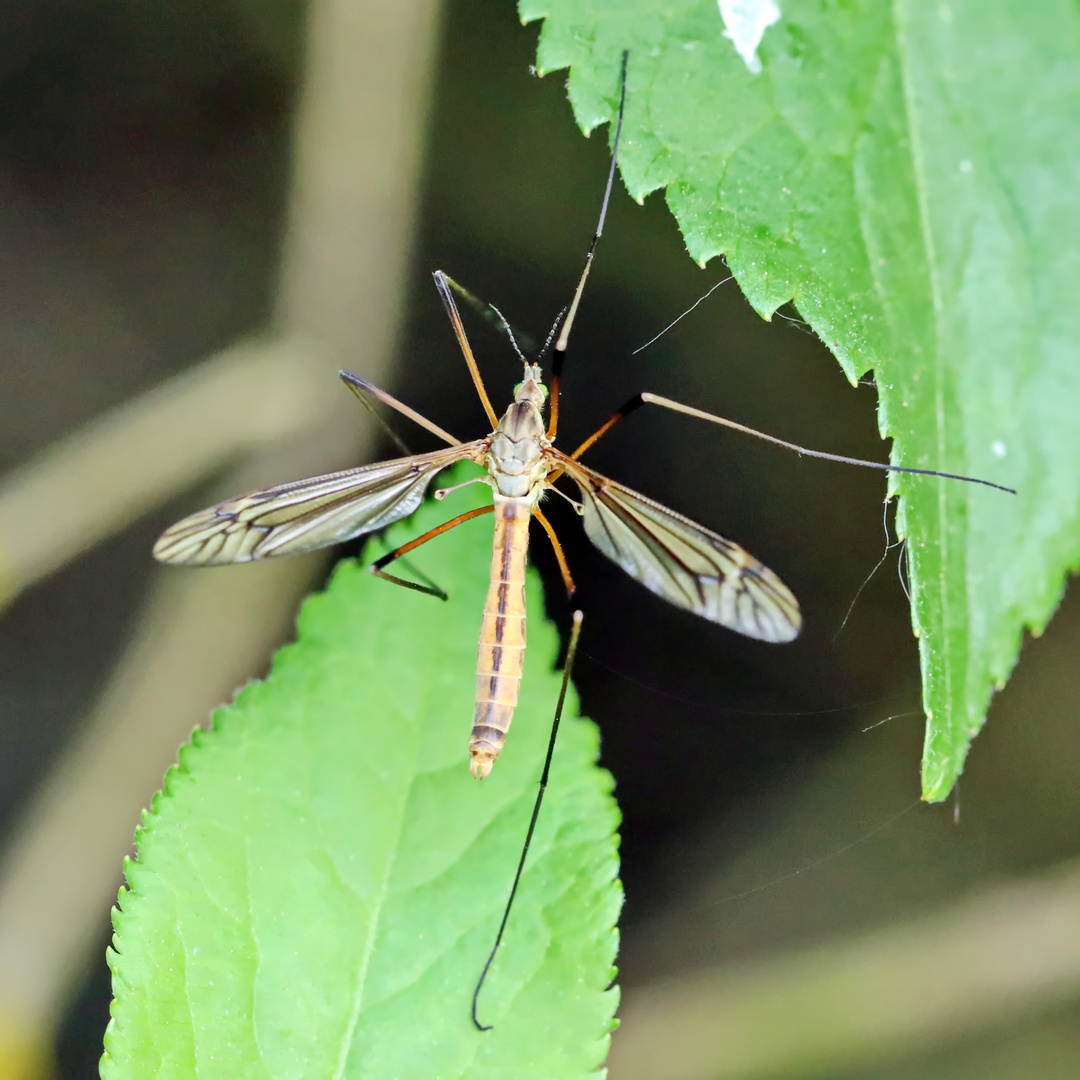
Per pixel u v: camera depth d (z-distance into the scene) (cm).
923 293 34
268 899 34
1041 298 33
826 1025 36
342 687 34
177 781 34
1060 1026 36
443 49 36
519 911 34
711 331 36
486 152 36
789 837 36
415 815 34
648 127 34
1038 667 36
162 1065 34
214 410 36
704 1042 36
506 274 36
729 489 36
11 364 37
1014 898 36
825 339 34
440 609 35
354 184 36
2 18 36
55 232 37
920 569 34
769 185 34
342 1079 34
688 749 36
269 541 35
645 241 36
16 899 36
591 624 36
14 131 37
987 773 36
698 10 34
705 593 35
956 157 34
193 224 36
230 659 36
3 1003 36
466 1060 34
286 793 34
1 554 36
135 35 36
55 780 36
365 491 35
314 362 36
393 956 34
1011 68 33
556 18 34
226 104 36
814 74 34
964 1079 36
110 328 37
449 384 36
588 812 34
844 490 36
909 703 36
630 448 36
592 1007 34
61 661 37
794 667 36
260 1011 34
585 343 36
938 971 36
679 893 36
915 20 34
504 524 35
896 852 36
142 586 37
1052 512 33
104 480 36
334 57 36
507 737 34
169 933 34
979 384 33
